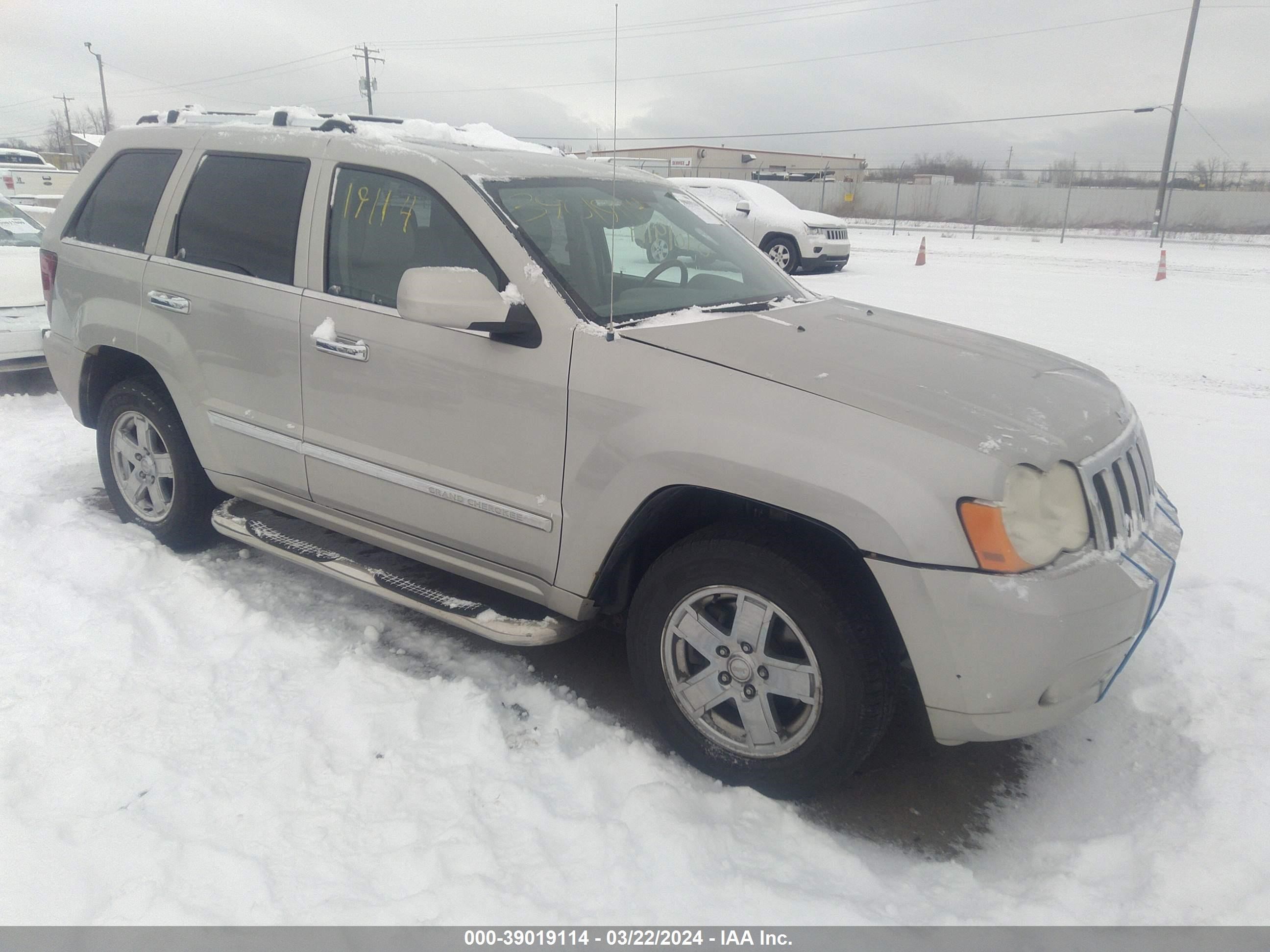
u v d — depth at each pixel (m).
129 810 2.51
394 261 3.20
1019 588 2.29
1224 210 34.06
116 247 4.05
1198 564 4.27
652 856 2.45
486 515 3.03
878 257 19.97
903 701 3.35
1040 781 2.92
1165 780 2.86
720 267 3.64
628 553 2.93
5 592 3.70
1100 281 15.15
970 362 2.97
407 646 3.53
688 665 2.86
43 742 2.78
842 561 2.55
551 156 3.81
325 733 2.91
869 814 2.75
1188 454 5.84
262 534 3.77
